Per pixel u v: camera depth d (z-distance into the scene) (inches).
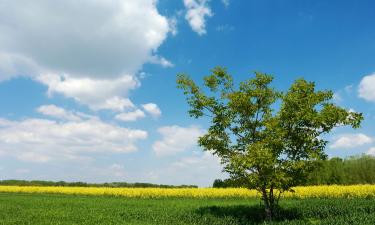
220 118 1011.3
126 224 936.3
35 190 2593.5
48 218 1034.1
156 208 1298.0
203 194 1926.7
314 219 978.7
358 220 832.3
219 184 2930.6
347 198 1568.7
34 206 1389.0
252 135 1003.9
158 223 991.6
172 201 1644.9
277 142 946.1
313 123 955.3
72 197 2005.4
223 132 1022.4
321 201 1317.7
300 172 968.9
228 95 1019.3
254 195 1830.7
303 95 976.3
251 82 1017.5
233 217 1063.6
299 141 968.3
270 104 1013.8
